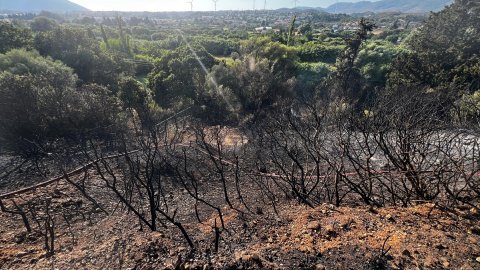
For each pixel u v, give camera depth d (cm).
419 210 461
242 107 1725
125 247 402
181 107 1652
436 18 2770
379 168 684
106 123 1143
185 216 549
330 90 1684
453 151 600
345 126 708
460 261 332
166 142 933
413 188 544
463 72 1705
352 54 2344
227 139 1184
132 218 528
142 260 370
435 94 985
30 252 411
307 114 977
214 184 724
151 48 4284
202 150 916
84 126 1097
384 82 2181
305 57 3225
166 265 358
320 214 468
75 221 523
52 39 2247
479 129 613
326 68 2380
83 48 2194
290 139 820
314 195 600
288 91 1812
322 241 387
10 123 1012
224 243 411
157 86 1748
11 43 2161
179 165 809
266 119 1224
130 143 986
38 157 877
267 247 386
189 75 1759
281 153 829
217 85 1741
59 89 1140
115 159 844
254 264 346
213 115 1655
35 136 1038
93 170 768
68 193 642
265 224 464
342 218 441
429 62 1991
